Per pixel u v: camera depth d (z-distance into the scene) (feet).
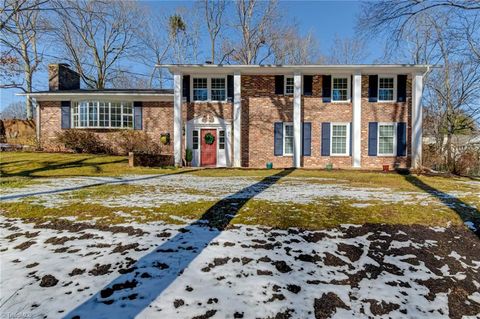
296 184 26.00
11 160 40.06
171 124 51.03
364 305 8.02
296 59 89.10
